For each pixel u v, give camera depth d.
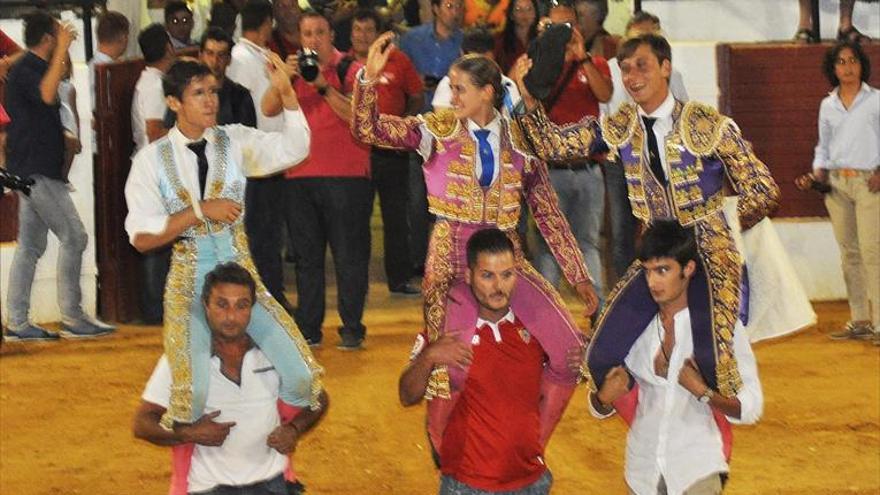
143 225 6.64
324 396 6.64
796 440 10.00
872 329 13.45
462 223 7.22
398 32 16.53
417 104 13.61
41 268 14.34
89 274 14.41
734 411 6.33
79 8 14.98
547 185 7.45
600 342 6.44
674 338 6.38
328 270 16.91
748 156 6.82
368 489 8.91
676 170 6.85
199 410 6.37
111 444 9.98
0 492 8.91
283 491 6.62
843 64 13.17
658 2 16.89
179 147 6.78
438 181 7.25
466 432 6.39
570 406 10.84
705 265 6.71
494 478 6.36
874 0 16.55
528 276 6.98
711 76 15.45
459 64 7.18
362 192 12.22
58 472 9.34
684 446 6.34
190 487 6.48
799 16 16.80
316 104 11.91
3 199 14.38
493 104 7.23
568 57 12.30
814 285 15.66
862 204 13.19
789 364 12.41
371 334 13.35
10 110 13.10
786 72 15.56
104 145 14.32
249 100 11.91
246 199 12.51
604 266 14.86
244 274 6.27
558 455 9.61
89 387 11.62
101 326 13.80
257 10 12.01
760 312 7.43
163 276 14.23
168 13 15.02
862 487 8.95
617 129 6.97
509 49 14.38
